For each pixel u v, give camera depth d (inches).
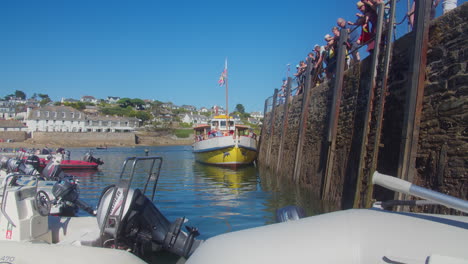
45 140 3336.6
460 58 235.6
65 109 4116.6
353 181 367.9
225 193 534.3
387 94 321.4
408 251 62.2
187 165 1090.7
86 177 736.3
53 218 230.2
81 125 4128.9
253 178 737.6
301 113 614.2
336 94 443.8
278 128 895.1
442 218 77.4
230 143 967.0
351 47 447.5
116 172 835.4
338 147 431.2
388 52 316.2
